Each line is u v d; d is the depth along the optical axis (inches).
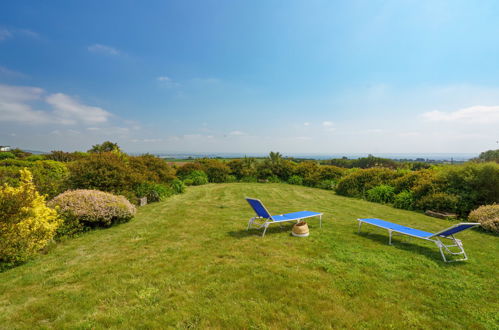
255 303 118.0
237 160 922.1
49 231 191.6
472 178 328.2
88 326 103.7
